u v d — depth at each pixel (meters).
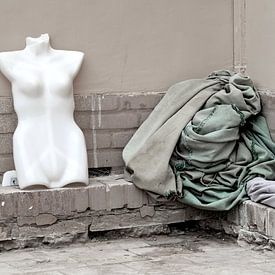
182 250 4.57
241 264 4.28
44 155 4.68
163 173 4.69
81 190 4.70
